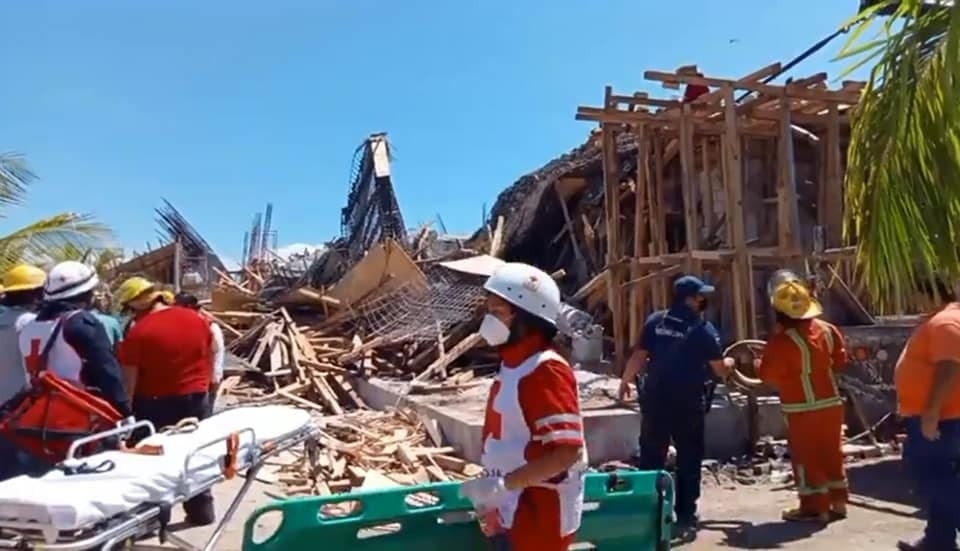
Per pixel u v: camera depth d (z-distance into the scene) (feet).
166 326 19.95
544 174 61.11
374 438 30.37
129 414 15.92
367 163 84.94
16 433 14.56
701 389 20.86
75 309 15.43
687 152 35.47
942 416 16.34
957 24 13.10
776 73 30.96
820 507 20.84
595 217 53.36
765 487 24.49
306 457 26.32
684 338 20.85
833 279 31.73
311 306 58.39
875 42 14.28
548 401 9.73
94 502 10.74
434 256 70.18
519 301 9.98
